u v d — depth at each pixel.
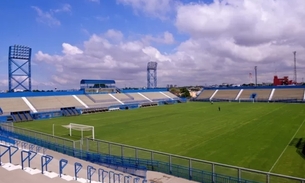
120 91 102.12
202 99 113.31
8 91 73.38
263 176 20.20
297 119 49.50
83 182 15.12
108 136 37.94
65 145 28.38
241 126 43.47
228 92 116.19
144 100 99.00
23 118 58.44
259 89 111.56
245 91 112.56
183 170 20.36
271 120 49.16
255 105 83.56
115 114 67.19
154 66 129.38
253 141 32.34
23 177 14.61
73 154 25.42
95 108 74.38
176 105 92.88
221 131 39.53
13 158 18.91
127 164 21.81
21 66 77.94
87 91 90.00
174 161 24.25
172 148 30.11
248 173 20.89
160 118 56.69
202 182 18.23
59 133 41.22
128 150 28.62
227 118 53.94
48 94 78.62
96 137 37.41
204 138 35.00
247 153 27.09
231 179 17.47
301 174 20.48
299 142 31.00
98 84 95.31
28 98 72.25
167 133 39.22
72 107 73.25
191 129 42.06
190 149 29.42
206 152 27.97
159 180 18.80
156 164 21.88
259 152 27.30
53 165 19.03
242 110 69.25
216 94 117.00
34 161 18.86
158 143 32.81
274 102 93.94
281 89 105.94
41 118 60.88
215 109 73.81
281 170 21.56
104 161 22.73
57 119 58.94
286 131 38.00
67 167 19.50
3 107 62.88
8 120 55.75
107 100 88.38
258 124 45.00
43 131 43.16
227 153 27.36
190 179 18.88
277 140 32.47
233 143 31.66
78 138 36.69
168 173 20.17
